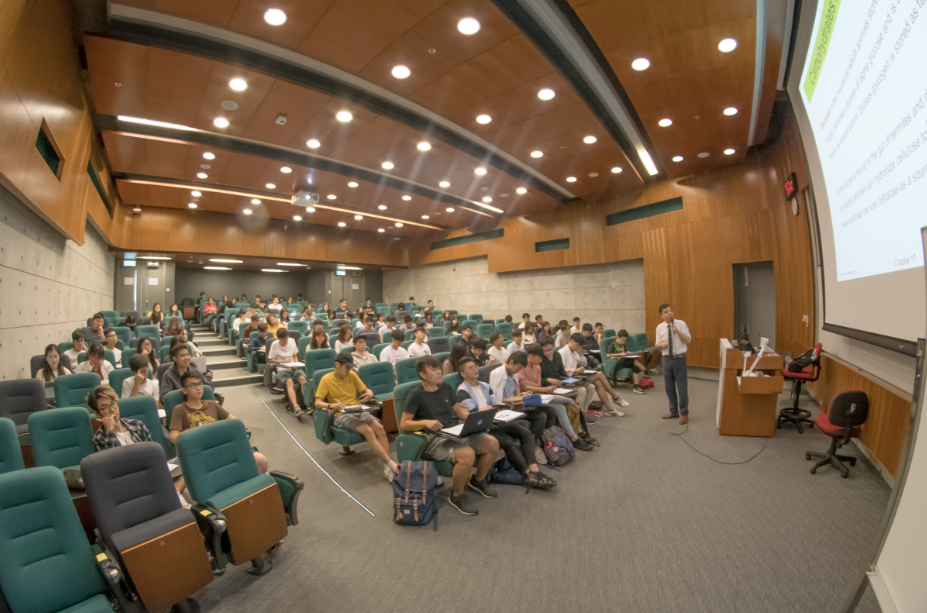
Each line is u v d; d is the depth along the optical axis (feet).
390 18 14.15
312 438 16.21
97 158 24.94
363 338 19.07
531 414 13.65
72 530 5.91
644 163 28.91
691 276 29.84
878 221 8.86
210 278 57.77
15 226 15.19
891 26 6.70
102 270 34.60
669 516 9.80
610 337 27.30
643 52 16.03
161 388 14.06
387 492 11.58
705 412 19.08
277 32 14.89
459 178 30.78
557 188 34.32
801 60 13.94
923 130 6.06
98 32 14.55
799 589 7.13
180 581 6.44
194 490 7.50
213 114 20.33
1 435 7.51
